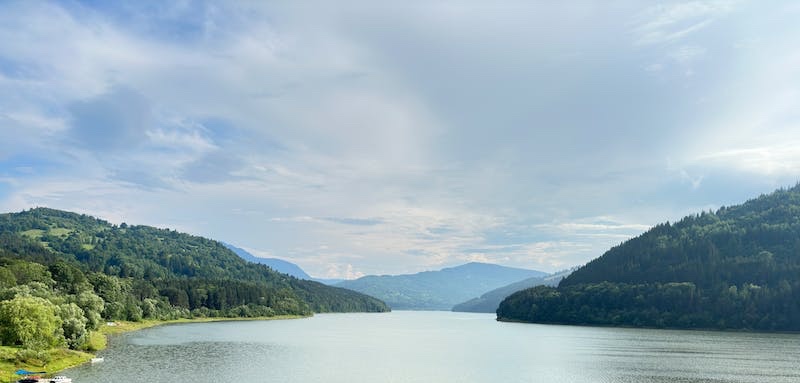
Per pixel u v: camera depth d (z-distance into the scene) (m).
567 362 152.38
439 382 119.50
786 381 121.69
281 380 116.62
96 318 187.25
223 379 115.00
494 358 162.25
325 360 151.38
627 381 122.00
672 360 156.88
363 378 122.88
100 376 110.81
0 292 177.12
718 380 122.88
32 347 119.50
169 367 127.06
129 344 176.75
